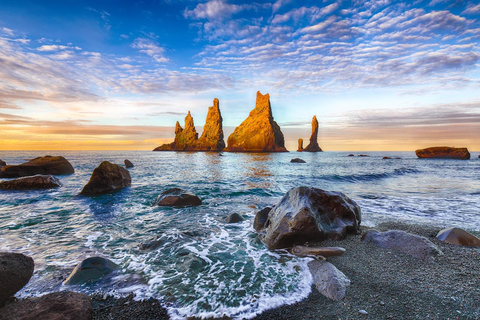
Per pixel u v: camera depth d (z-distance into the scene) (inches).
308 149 6274.6
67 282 170.6
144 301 150.1
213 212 381.7
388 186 677.3
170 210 392.8
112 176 562.9
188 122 6555.1
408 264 195.3
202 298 153.0
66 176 847.1
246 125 6028.5
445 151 2493.8
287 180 774.5
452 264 193.8
